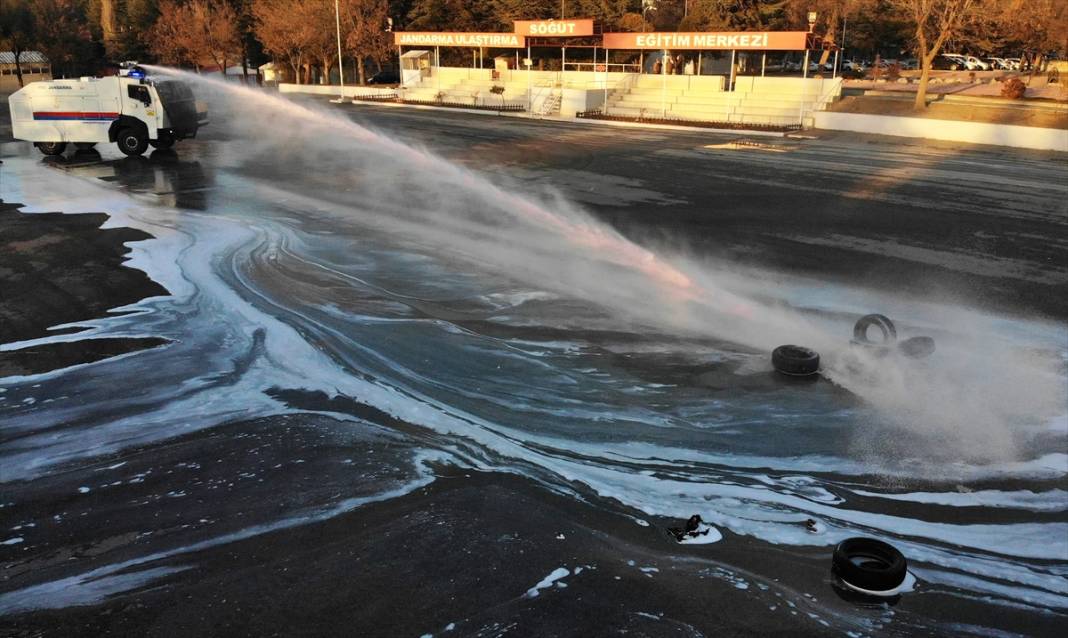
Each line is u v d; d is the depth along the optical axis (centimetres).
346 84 6153
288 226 1487
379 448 658
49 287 1107
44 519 552
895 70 5006
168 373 820
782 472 629
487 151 2645
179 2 7338
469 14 5650
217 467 624
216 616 448
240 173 2106
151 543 521
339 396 767
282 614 448
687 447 668
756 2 4634
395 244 1362
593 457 649
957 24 3356
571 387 792
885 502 586
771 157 2492
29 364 840
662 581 482
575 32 4072
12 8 6488
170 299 1059
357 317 998
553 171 2208
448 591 468
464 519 547
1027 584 489
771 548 521
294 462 632
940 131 2944
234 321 979
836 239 1424
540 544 518
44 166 2202
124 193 1800
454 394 775
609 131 3309
